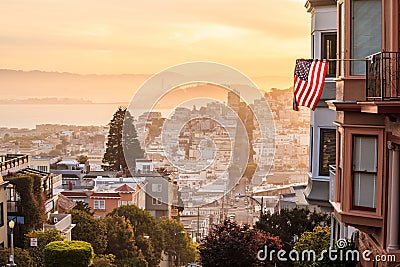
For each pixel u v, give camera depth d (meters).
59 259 21.78
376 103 9.15
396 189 10.09
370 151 10.78
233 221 16.20
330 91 16.00
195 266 17.02
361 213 10.77
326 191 16.16
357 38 11.09
